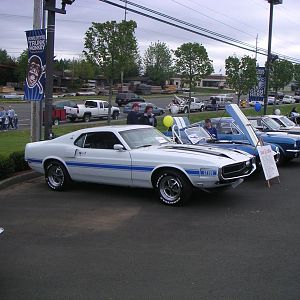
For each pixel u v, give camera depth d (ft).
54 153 32.81
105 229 23.44
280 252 19.65
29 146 34.42
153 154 28.76
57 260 18.95
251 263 18.30
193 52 103.14
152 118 45.57
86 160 31.30
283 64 152.97
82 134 32.09
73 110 117.29
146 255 19.43
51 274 17.42
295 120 87.66
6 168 35.01
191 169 27.48
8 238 22.00
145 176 29.04
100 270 17.75
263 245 20.63
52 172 33.24
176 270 17.62
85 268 17.99
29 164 34.50
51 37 41.16
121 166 29.86
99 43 66.90
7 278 17.08
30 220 25.18
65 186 32.68
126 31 66.39
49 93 41.57
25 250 20.27
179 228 23.49
